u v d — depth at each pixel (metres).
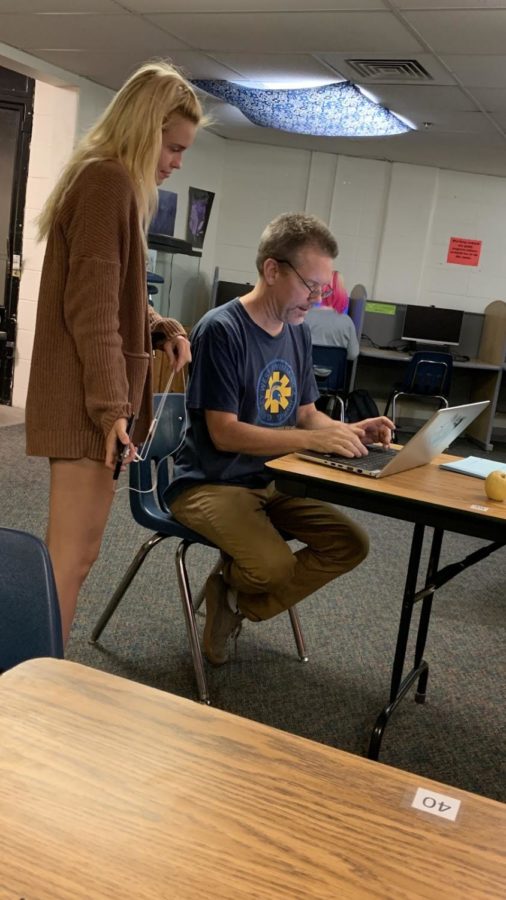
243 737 0.62
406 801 0.56
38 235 1.71
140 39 4.50
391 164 7.38
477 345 7.66
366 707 2.20
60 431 1.66
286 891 0.47
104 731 0.60
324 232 2.00
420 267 7.57
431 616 2.96
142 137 1.66
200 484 2.06
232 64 4.88
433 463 2.04
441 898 0.48
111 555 3.12
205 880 0.47
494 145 6.12
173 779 0.56
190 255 6.65
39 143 5.60
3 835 0.49
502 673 2.54
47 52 4.94
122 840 0.50
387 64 4.44
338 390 6.58
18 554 0.98
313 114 5.73
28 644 0.94
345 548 2.07
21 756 0.56
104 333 1.58
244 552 1.95
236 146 7.42
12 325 5.87
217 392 1.96
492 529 1.55
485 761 2.02
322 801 0.55
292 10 3.74
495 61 4.13
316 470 1.75
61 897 0.45
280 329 2.13
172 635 2.48
